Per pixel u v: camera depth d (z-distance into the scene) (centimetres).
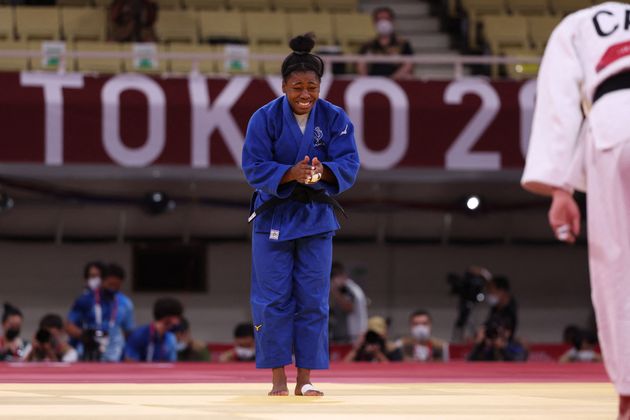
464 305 4788
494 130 4331
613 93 977
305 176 1438
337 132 1511
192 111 4222
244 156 1490
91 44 4988
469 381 2053
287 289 1494
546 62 1016
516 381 2066
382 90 4312
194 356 3697
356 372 2531
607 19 1009
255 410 1232
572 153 980
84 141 4172
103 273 3581
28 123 4150
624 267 937
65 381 1986
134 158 4194
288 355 1501
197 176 4794
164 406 1298
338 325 4119
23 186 4753
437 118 4312
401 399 1445
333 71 4841
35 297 4984
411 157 4300
